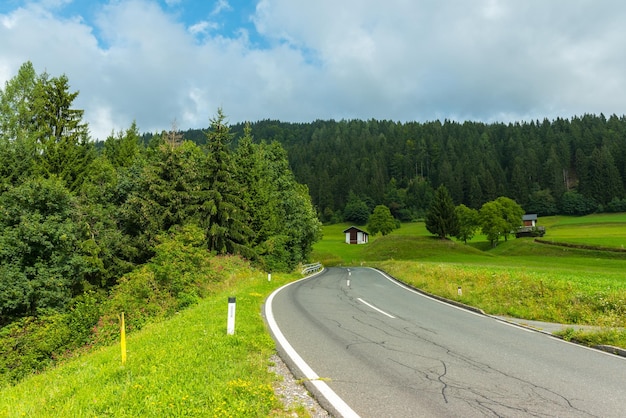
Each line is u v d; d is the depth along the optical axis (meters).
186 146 48.59
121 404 4.79
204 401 4.86
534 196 143.25
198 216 32.47
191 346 7.50
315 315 12.77
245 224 36.22
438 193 87.69
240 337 8.31
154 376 5.75
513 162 164.88
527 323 12.98
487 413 5.11
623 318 13.33
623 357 8.62
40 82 37.16
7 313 22.70
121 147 58.97
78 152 37.41
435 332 10.73
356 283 27.69
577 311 14.32
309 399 5.53
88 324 16.69
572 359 8.25
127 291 18.11
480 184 147.62
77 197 30.84
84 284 26.52
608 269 43.72
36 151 35.25
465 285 21.95
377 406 5.24
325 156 188.62
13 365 15.59
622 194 132.38
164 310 16.23
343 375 6.56
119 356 7.46
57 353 15.69
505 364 7.64
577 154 160.00
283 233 45.03
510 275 23.81
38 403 5.32
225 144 35.03
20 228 23.53
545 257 65.00
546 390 6.13
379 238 91.56
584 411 5.28
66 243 24.61
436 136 198.00
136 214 32.03
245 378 5.82
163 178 33.56
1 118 34.78
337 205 161.50
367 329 10.74
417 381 6.38
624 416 5.13
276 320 11.55
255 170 42.19
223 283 21.31
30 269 23.23
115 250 31.09
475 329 11.48
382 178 166.50
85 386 5.73
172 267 18.92
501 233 88.06
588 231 97.69
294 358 7.50
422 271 31.03
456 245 80.31
